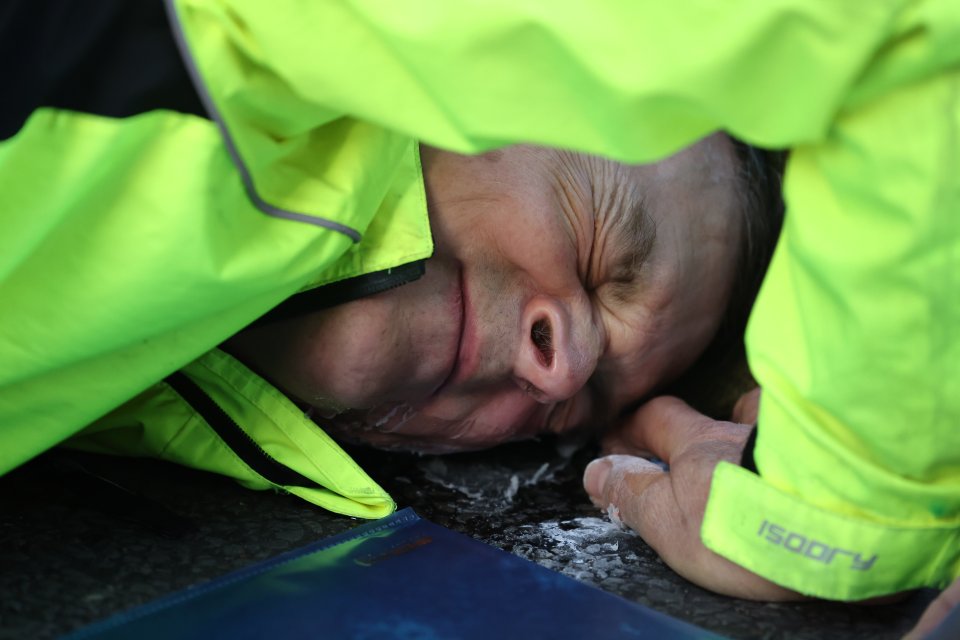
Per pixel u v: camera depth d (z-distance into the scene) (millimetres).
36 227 852
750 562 972
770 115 701
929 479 891
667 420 1430
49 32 795
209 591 984
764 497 949
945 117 715
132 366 1004
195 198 863
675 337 1533
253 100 883
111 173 852
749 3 659
